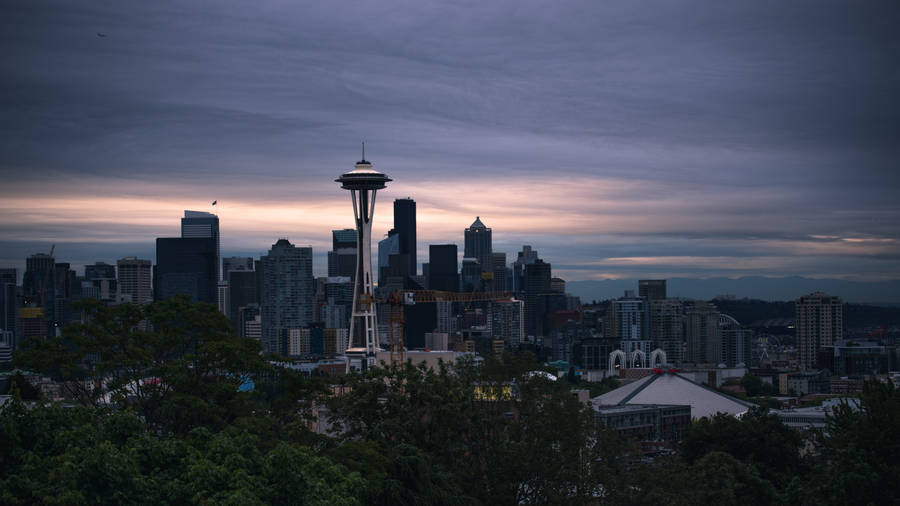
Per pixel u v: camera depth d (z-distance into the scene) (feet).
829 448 544.21
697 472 595.47
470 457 482.69
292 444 409.69
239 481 344.69
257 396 528.63
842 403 561.43
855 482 483.10
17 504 331.16
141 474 350.64
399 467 394.73
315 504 343.67
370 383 506.07
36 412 376.68
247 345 531.09
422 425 479.82
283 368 515.09
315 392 521.24
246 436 388.57
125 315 542.16
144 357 506.07
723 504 595.06
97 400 540.52
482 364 530.27
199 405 472.03
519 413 498.69
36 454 360.89
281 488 352.28
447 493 408.67
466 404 482.69
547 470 469.98
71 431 369.91
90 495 330.75
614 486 485.56
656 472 505.25
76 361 527.81
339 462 428.15
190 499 340.80
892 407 520.83
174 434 463.01
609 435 502.38
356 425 505.66
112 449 343.87
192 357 503.20
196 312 549.13
